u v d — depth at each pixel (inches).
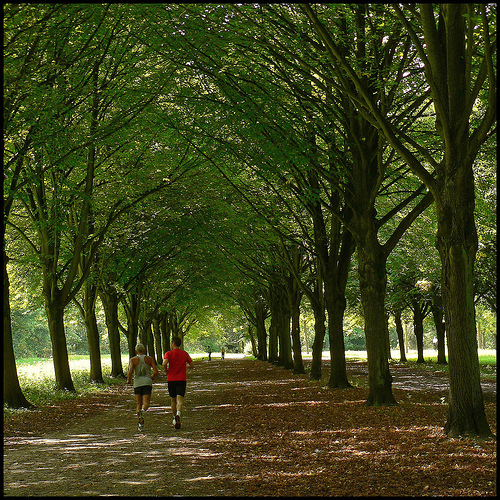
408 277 1395.2
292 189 690.2
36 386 856.9
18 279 1135.0
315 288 1195.9
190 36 510.0
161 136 705.6
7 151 631.8
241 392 816.3
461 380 375.9
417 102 551.8
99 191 821.2
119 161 839.7
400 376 1088.2
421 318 1614.2
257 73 557.6
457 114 376.5
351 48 551.8
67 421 557.0
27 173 633.6
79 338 3262.8
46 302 840.9
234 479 288.8
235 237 1037.2
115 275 1156.5
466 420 372.8
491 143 609.6
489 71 340.5
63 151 603.8
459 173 377.7
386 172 647.8
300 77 572.4
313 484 272.1
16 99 513.3
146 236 1013.2
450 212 380.5
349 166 618.8
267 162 611.8
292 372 1288.1
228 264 1236.5
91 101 644.1
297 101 578.6
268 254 1094.4
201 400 731.4
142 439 429.4
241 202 878.4
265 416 521.0
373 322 577.9
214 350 4498.0
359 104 431.8
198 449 377.1
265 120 550.0
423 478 273.6
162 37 521.7
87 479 296.7
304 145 554.9
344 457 327.3
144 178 797.9
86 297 1069.8
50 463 340.8
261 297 1911.9
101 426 518.0
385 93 592.1
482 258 1000.9
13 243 989.2
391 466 300.0
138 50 642.2
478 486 254.7
